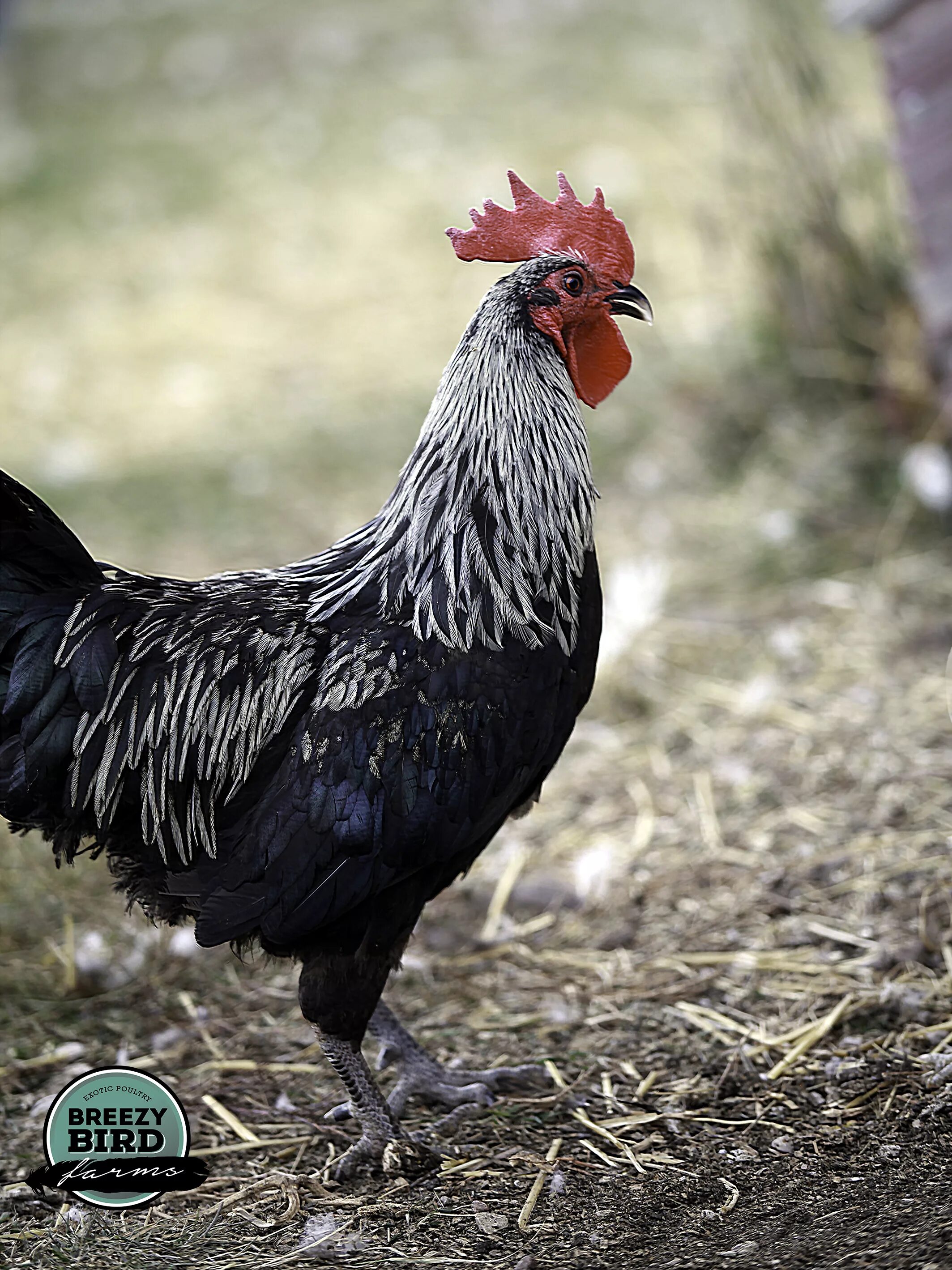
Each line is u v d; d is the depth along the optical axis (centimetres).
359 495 1391
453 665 563
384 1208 572
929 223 1111
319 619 583
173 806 570
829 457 1276
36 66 2594
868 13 1112
